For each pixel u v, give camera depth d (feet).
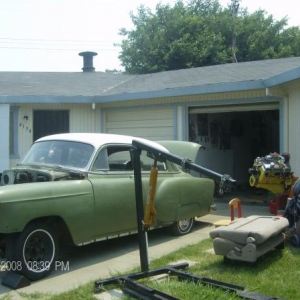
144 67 97.40
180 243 22.20
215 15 102.37
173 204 22.53
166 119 38.19
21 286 15.89
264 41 97.91
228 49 93.30
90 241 18.80
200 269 17.29
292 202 20.70
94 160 19.48
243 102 33.86
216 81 34.88
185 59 92.32
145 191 21.33
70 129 41.57
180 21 96.94
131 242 22.71
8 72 51.80
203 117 40.63
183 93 35.14
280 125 31.86
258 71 36.88
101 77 51.06
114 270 17.80
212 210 25.76
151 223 16.29
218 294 13.85
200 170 14.34
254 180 24.70
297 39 100.89
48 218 17.37
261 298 13.39
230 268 17.29
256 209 32.07
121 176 20.35
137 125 40.01
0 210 15.52
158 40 96.78
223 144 44.62
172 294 13.96
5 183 20.12
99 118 42.09
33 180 18.86
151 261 18.72
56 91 41.75
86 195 18.34
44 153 20.66
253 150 51.01
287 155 26.16
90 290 15.17
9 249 16.34
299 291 14.60
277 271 16.79
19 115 40.22
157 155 15.67
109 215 19.36
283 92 31.04
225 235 17.25
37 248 16.92
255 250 16.58
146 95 37.22
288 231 20.77
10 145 40.09
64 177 18.70
